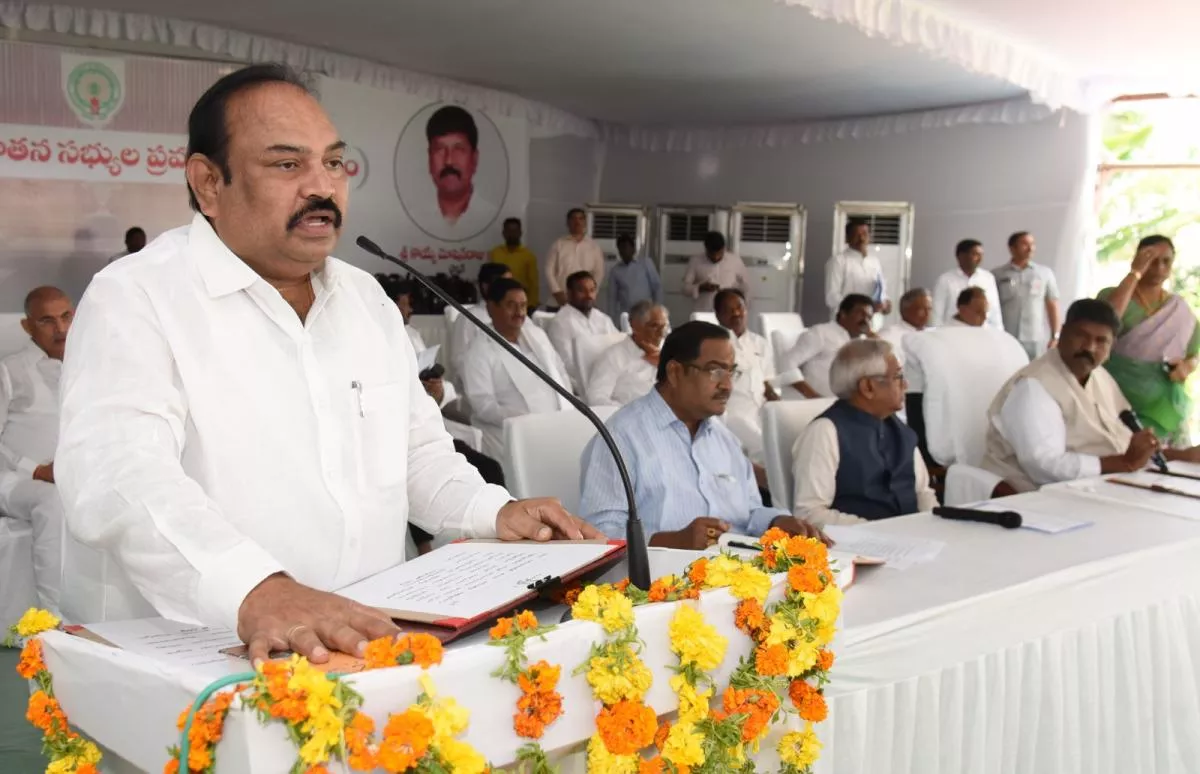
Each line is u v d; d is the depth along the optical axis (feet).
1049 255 29.12
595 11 21.42
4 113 22.70
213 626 3.29
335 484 4.06
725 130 36.01
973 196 30.76
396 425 4.33
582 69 27.81
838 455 9.29
